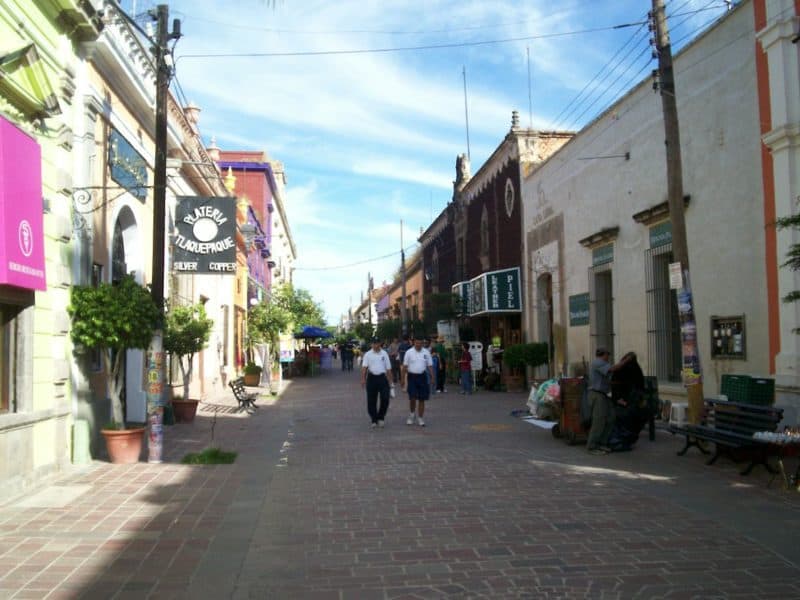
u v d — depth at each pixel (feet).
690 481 27.40
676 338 47.19
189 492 26.35
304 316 125.90
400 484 27.53
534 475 28.91
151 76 44.16
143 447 37.06
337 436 41.70
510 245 84.48
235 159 134.00
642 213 48.26
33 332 27.07
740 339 38.22
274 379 89.25
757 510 22.81
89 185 32.89
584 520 21.76
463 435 41.22
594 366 34.58
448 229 122.72
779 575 16.78
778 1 34.60
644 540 19.63
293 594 15.98
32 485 26.66
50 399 28.86
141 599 15.72
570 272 64.49
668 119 35.14
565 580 16.57
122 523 22.02
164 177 34.22
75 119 32.12
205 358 72.28
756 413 28.53
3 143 23.45
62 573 17.42
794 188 33.78
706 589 15.92
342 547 19.43
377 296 316.40
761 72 36.19
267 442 39.58
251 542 19.99
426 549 19.12
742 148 38.04
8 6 25.53
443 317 98.89
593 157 58.13
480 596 15.69
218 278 78.33
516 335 86.33
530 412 50.70
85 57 32.48
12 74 25.23
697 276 42.45
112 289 31.53
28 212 25.26
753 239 37.06
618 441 35.01
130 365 45.62
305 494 26.00
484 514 22.67
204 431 44.60
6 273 23.12
